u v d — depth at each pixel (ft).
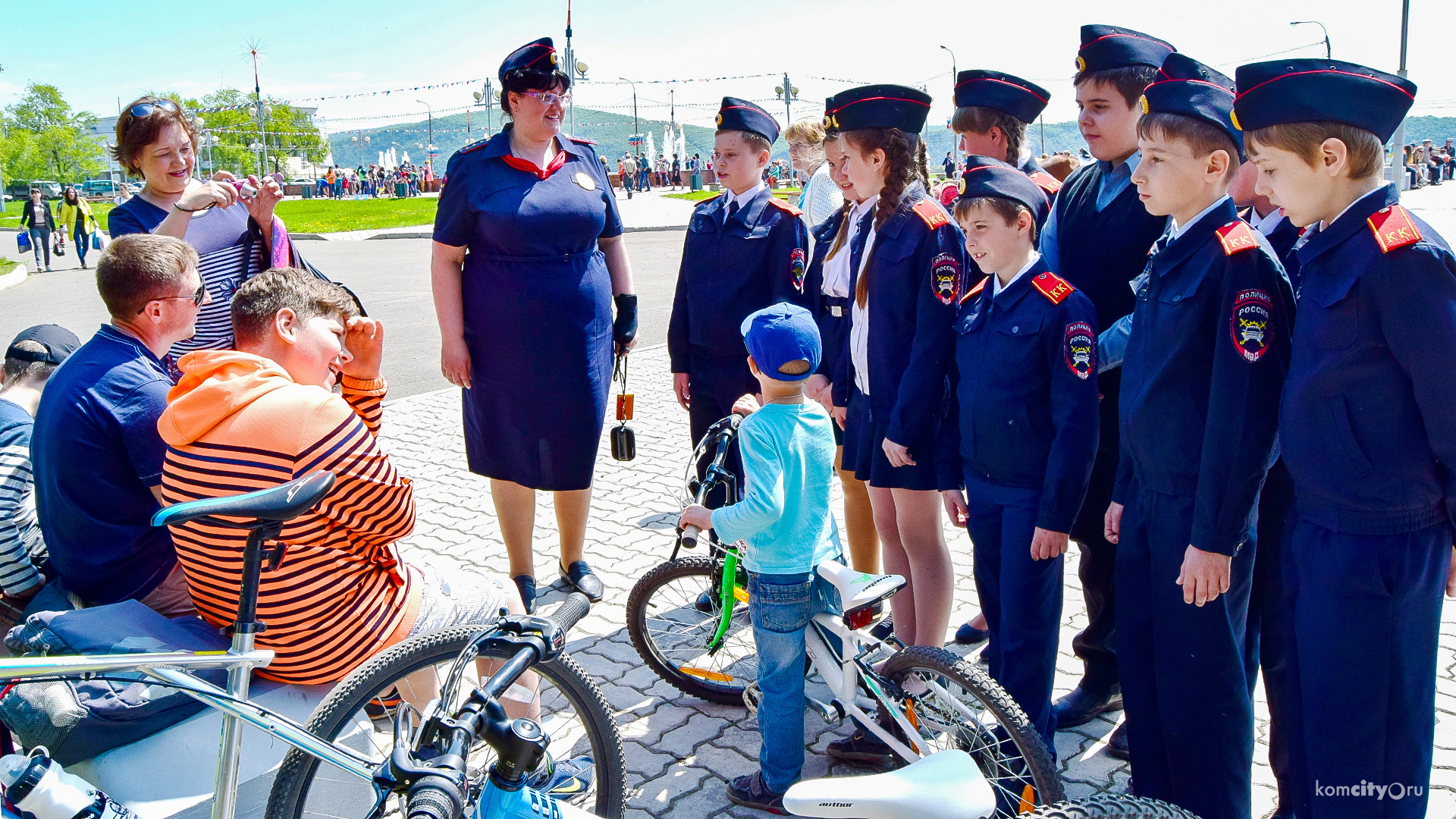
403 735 8.43
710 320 14.79
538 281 13.83
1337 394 6.84
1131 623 8.94
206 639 8.59
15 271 61.93
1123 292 10.46
